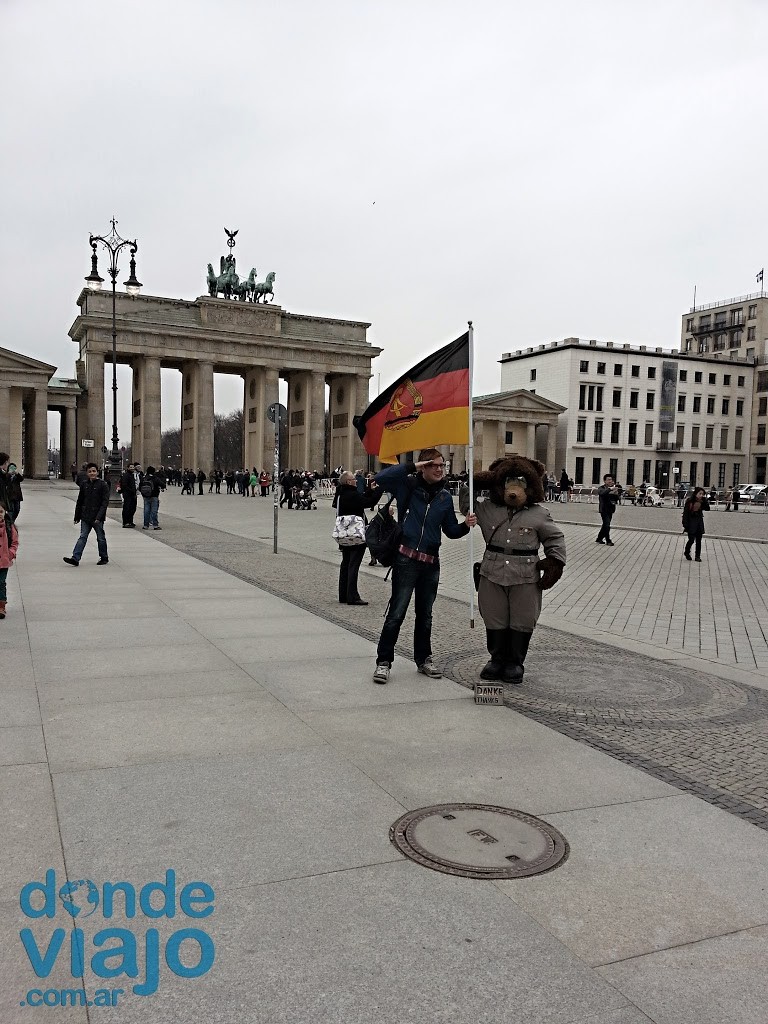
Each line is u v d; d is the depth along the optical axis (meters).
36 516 29.58
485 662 8.23
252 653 8.27
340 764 5.22
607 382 99.00
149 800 4.59
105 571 14.59
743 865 4.00
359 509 11.55
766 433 106.81
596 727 6.19
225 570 15.04
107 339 77.75
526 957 3.19
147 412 79.81
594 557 20.39
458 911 3.51
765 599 13.55
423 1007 2.89
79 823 4.28
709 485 105.81
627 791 4.91
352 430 91.50
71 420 80.62
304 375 90.31
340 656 8.24
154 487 25.09
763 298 117.00
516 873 3.85
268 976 3.05
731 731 6.18
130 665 7.67
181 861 3.89
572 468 97.31
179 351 81.00
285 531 25.77
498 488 7.37
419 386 8.77
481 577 7.41
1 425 72.94
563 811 4.59
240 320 84.56
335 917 3.45
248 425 91.25
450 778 5.03
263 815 4.42
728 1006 2.92
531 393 93.00
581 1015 2.86
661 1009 2.90
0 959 3.13
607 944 3.29
